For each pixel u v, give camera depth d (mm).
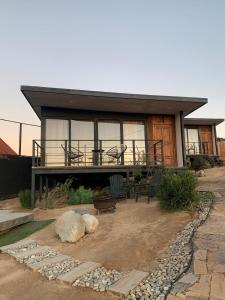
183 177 7473
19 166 14977
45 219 8047
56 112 12391
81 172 10633
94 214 7680
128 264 4527
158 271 4160
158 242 5273
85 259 4891
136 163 12000
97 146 12727
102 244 5520
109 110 12852
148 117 13539
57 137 12297
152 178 8758
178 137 13281
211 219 6137
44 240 6121
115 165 10930
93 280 4051
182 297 3221
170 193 7105
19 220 7527
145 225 6316
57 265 4684
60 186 10961
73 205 9648
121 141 13023
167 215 6777
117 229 6266
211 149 22516
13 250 5527
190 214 6613
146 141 13281
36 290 3908
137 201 8977
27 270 4605
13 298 3719
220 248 4527
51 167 10422
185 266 4121
